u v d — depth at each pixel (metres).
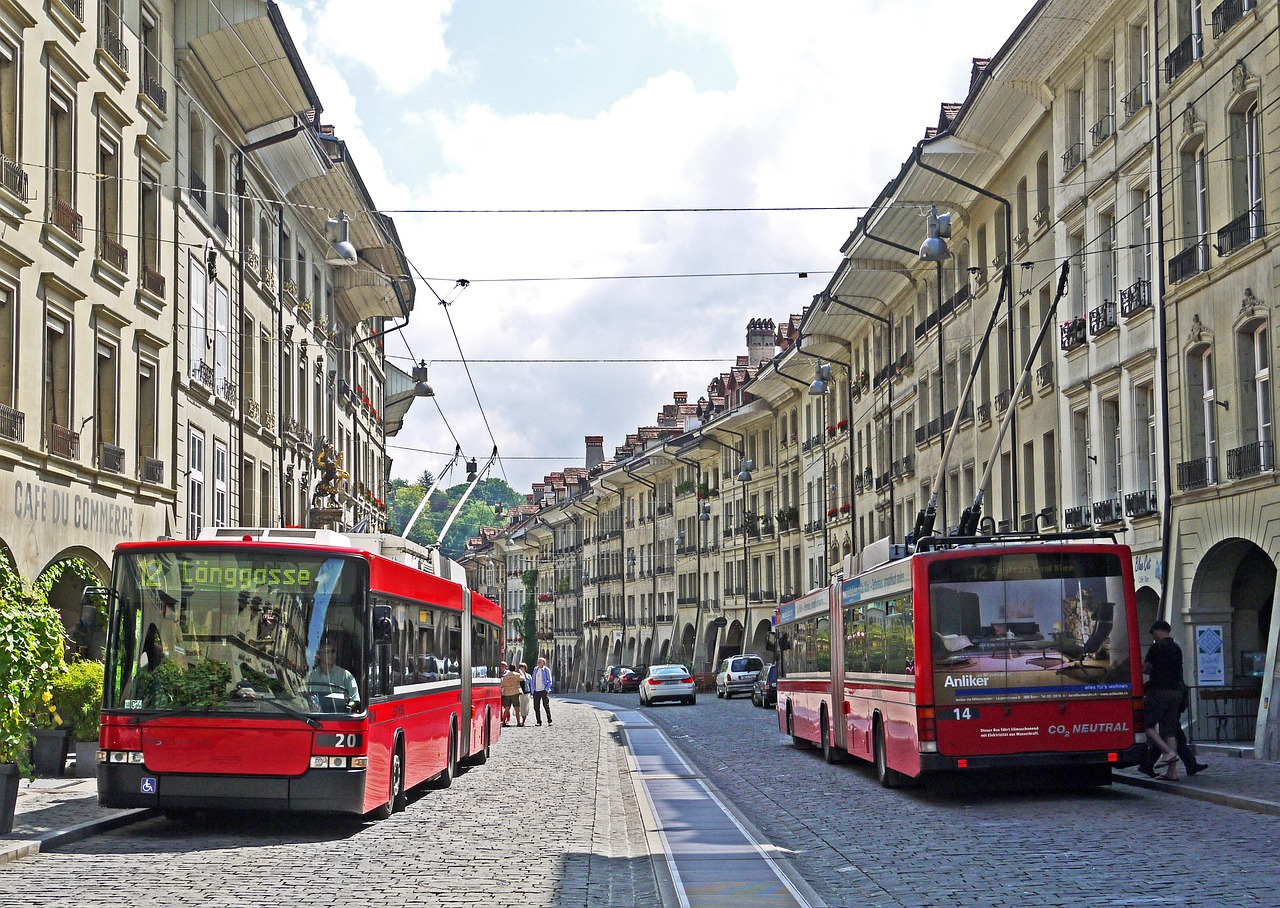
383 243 46.41
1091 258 30.05
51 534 22.27
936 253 29.17
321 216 41.97
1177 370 25.25
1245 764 19.69
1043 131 33.25
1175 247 25.34
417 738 17.47
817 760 25.12
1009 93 33.00
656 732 35.66
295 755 13.67
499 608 29.62
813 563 60.78
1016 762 16.30
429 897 9.98
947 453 25.78
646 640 87.69
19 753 13.33
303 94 33.16
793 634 28.80
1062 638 16.50
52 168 22.73
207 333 31.33
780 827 14.78
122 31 25.97
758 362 75.75
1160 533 26.00
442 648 20.03
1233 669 24.39
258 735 13.69
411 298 55.69
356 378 53.28
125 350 26.06
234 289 33.69
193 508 30.28
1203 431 24.75
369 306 51.66
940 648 16.48
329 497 40.47
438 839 13.61
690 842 13.34
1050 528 32.28
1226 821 13.85
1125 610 16.59
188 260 29.88
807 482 62.19
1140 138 27.08
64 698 19.34
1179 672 17.61
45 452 21.88
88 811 15.20
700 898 9.92
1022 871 10.90
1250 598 24.80
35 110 22.12
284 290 38.81
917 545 17.70
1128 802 16.06
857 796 17.95
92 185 24.58
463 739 22.19
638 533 90.31
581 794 18.72
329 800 13.65
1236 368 23.02
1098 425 29.50
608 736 34.50
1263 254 22.06
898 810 16.06
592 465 114.69
